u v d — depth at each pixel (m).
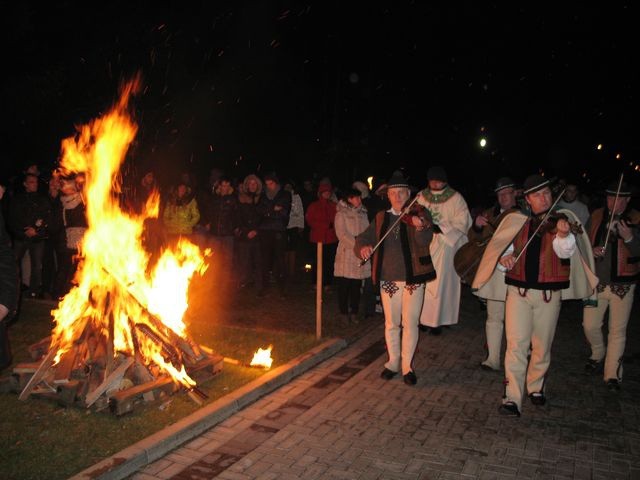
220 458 4.66
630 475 4.52
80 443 4.64
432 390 6.18
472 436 5.11
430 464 4.62
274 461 4.62
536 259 5.47
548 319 5.57
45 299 9.61
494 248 5.67
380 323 8.79
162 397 5.42
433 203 7.74
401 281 6.29
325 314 9.29
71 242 8.78
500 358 7.30
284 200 10.42
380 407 5.70
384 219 6.34
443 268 7.66
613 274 6.12
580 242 5.62
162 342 5.68
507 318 5.64
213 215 10.76
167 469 4.47
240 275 10.80
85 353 5.65
